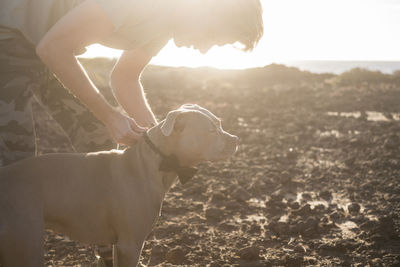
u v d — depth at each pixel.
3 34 2.94
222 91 20.95
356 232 4.77
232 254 4.15
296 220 4.99
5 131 3.01
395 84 26.42
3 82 2.98
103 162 2.97
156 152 3.02
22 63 3.04
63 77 2.82
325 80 30.09
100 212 2.87
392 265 3.96
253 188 6.23
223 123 11.23
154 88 21.44
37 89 3.46
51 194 2.77
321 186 6.50
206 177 6.72
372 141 9.37
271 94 19.64
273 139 9.66
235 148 3.15
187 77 27.55
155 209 3.03
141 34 2.87
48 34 2.71
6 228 2.57
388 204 5.66
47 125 9.77
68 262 4.03
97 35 2.76
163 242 4.38
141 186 2.96
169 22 2.86
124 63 3.46
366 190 6.26
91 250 4.25
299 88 23.25
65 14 2.85
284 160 7.93
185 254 4.09
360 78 28.33
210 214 5.11
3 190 2.66
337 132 10.62
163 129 2.89
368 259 4.11
